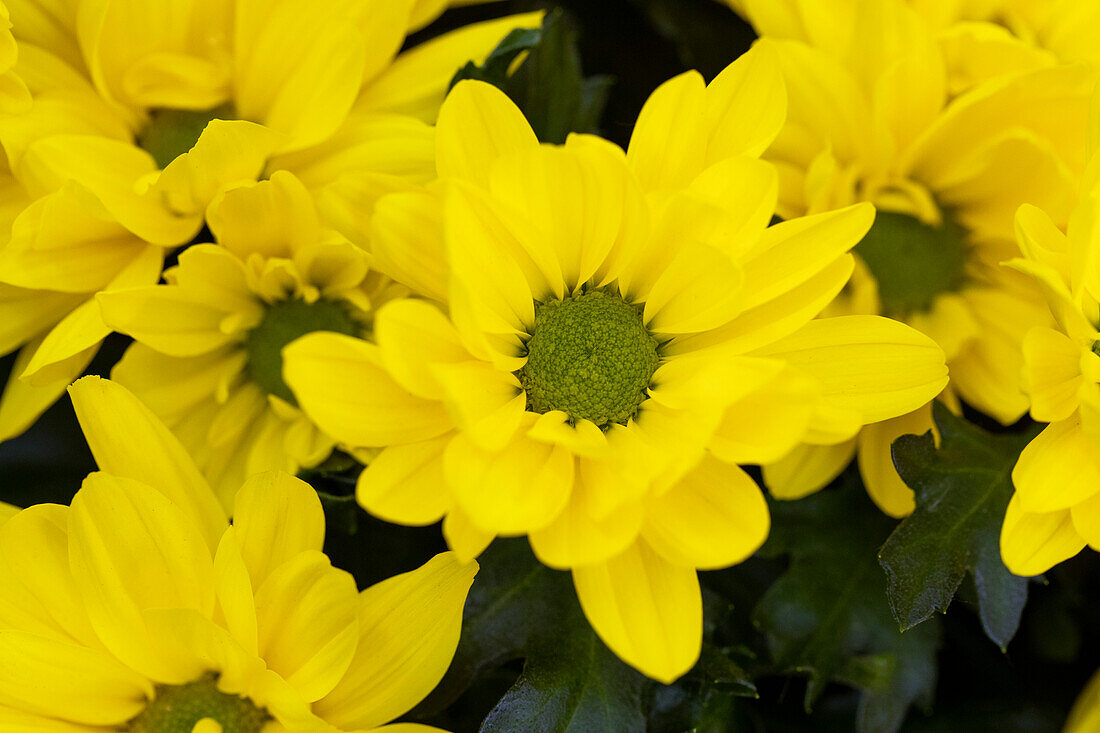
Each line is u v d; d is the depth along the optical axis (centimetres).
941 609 27
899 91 28
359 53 27
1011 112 28
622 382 26
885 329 26
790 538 29
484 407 25
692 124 26
